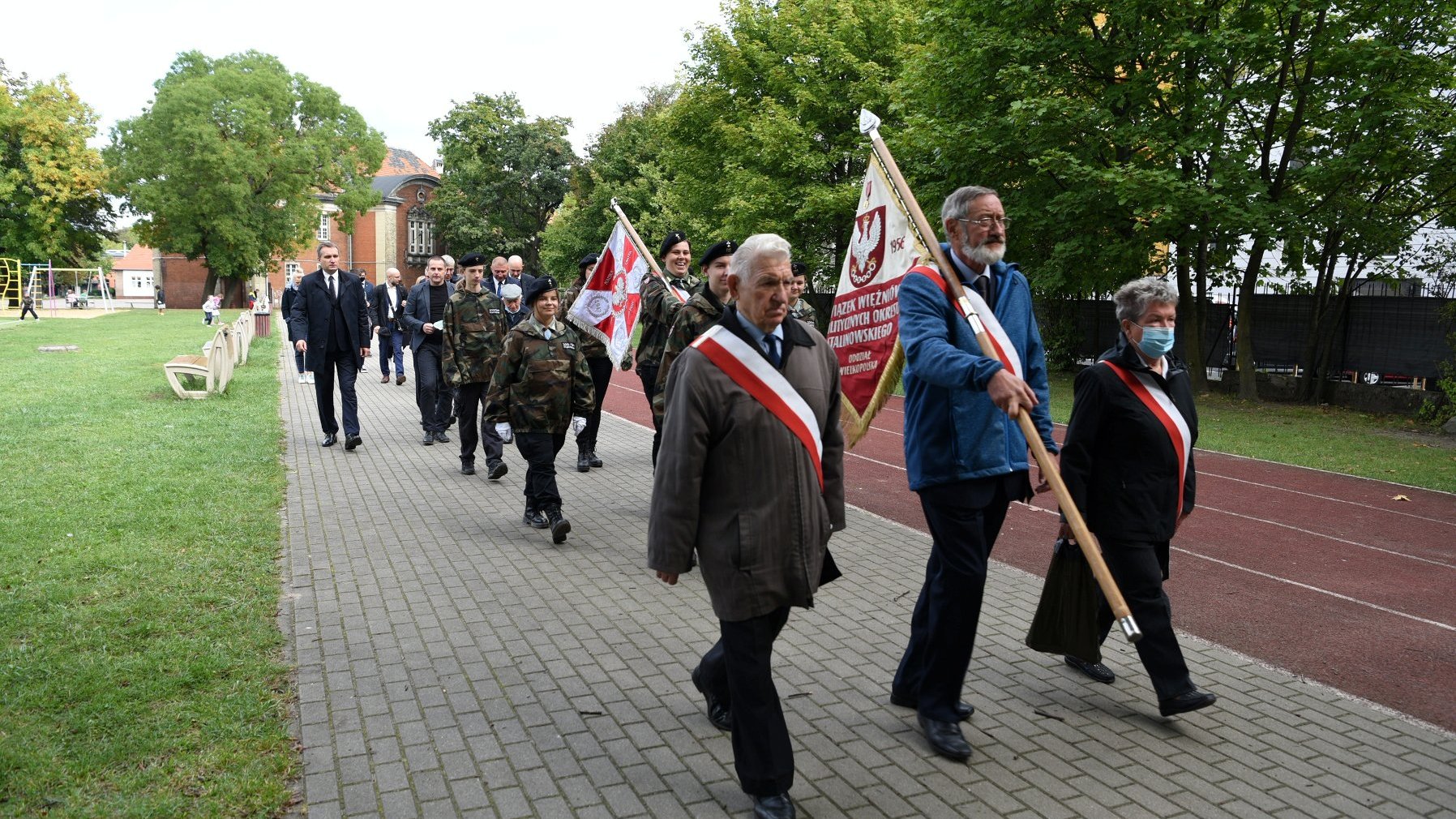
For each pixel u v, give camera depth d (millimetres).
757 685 3438
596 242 53531
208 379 14867
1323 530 8250
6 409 13148
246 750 3896
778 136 27422
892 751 4035
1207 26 17047
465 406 9711
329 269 10961
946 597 3941
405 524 7727
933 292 3957
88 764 3725
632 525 7871
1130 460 4250
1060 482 3609
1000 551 7449
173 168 54625
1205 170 17719
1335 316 17875
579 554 6953
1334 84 16484
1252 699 4621
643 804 3596
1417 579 6852
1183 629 5758
